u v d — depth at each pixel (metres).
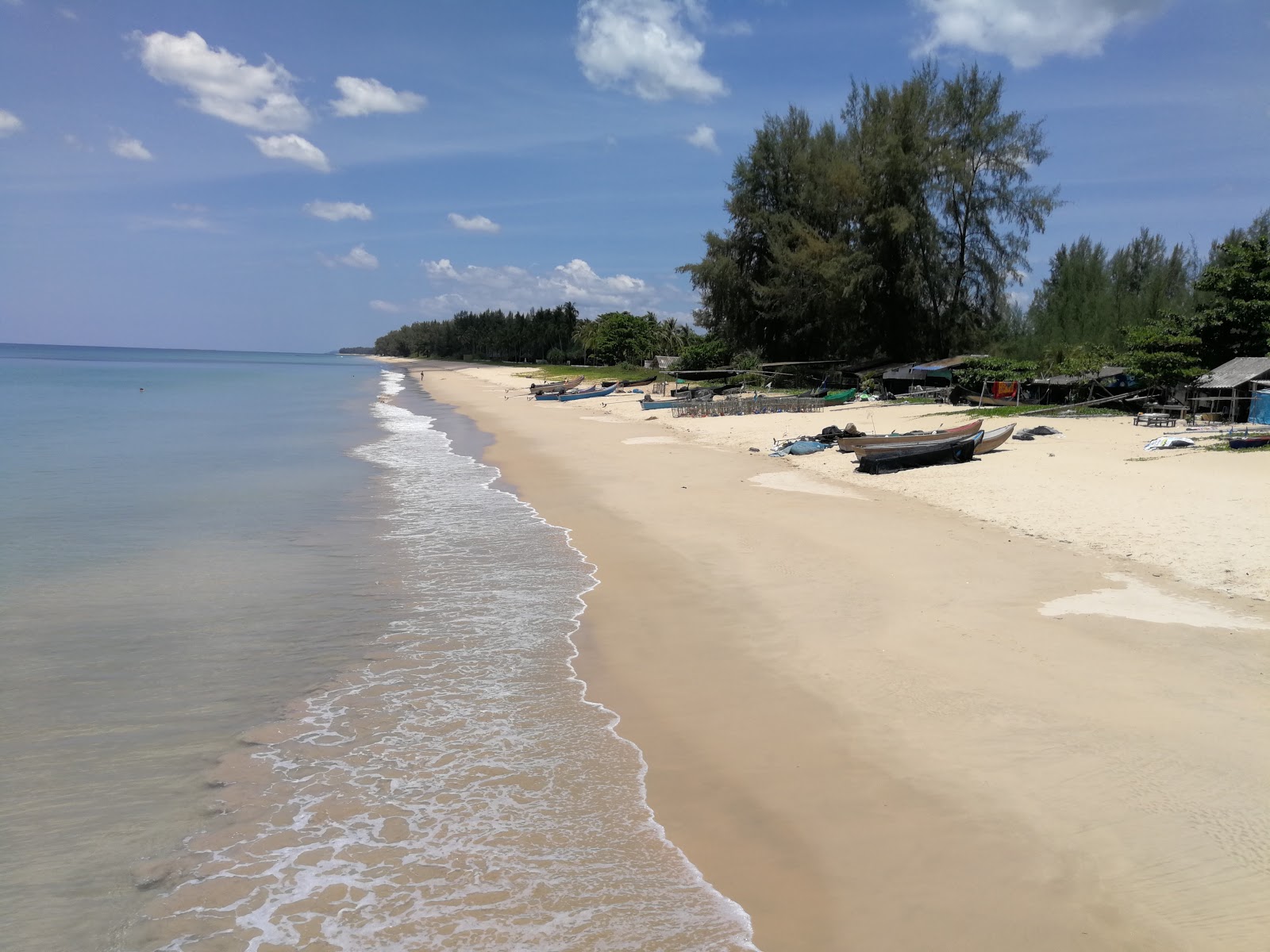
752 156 55.41
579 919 4.92
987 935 4.71
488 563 13.06
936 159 46.69
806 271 50.09
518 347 149.88
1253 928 4.69
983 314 48.66
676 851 5.58
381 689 8.27
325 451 27.30
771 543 13.96
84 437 30.09
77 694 8.13
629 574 12.38
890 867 5.34
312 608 10.80
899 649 9.00
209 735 7.32
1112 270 47.91
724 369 53.66
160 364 141.62
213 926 4.90
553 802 6.21
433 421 40.03
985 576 11.52
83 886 5.27
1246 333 29.48
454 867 5.44
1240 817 5.70
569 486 20.25
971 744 6.86
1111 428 26.66
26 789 6.41
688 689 8.23
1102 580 11.13
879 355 51.06
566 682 8.45
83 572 12.42
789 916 4.91
